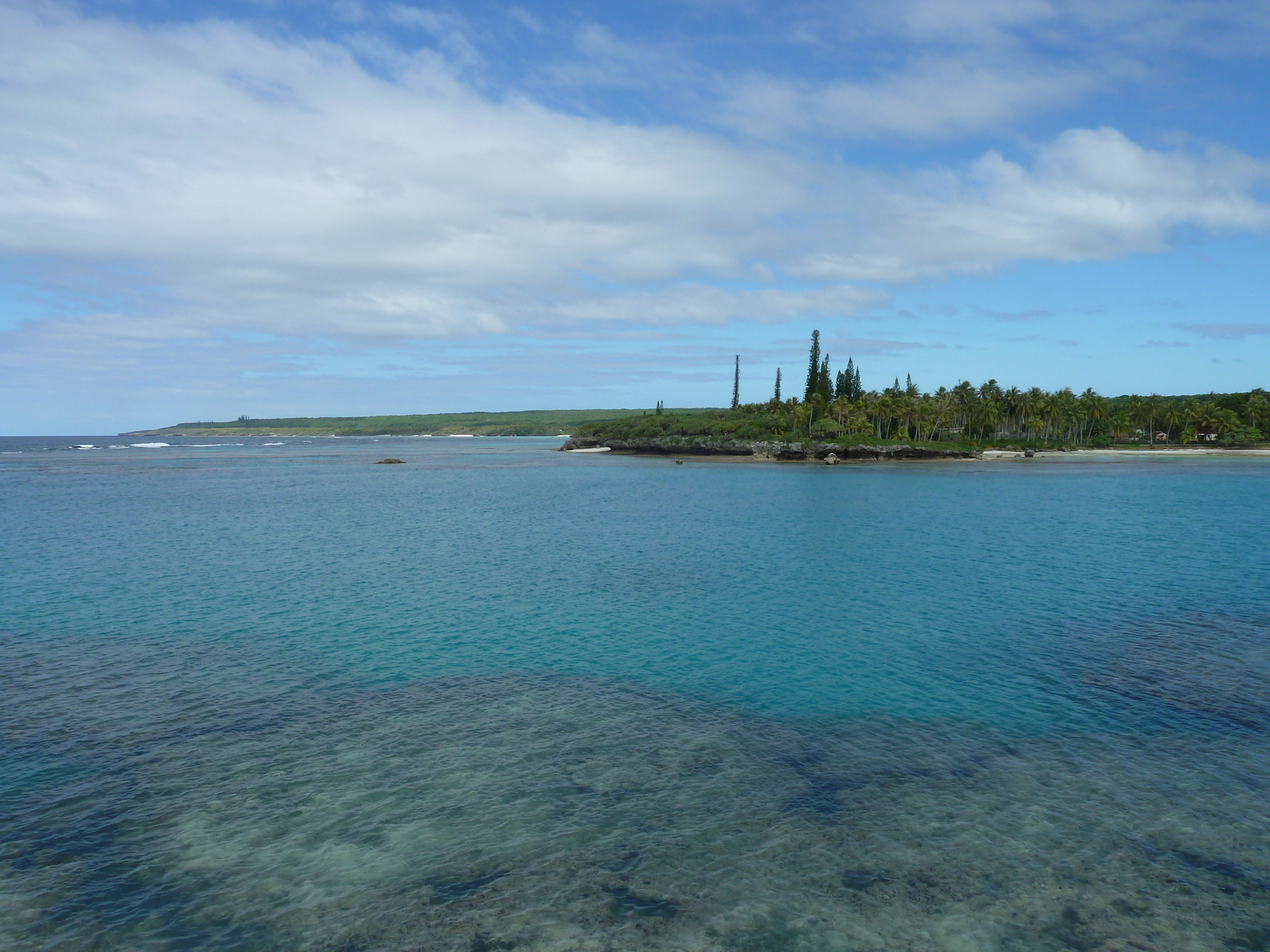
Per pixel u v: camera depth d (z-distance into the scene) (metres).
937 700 22.02
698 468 144.25
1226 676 23.78
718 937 12.01
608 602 34.62
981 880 13.45
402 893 13.12
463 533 57.41
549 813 15.69
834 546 50.44
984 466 144.00
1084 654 26.27
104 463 163.75
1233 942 11.91
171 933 12.15
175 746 18.86
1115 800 16.14
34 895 13.03
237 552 48.50
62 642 27.92
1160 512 68.25
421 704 21.78
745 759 18.19
